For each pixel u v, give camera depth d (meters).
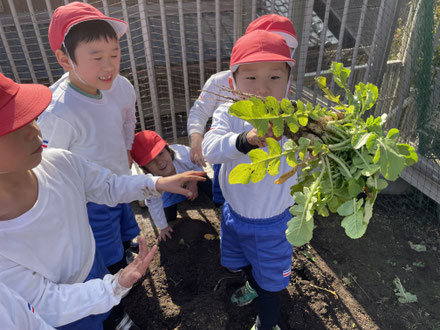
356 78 3.62
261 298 1.94
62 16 1.64
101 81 1.79
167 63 3.71
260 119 0.92
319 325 2.29
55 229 1.19
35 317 1.01
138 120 4.32
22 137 0.96
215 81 2.55
